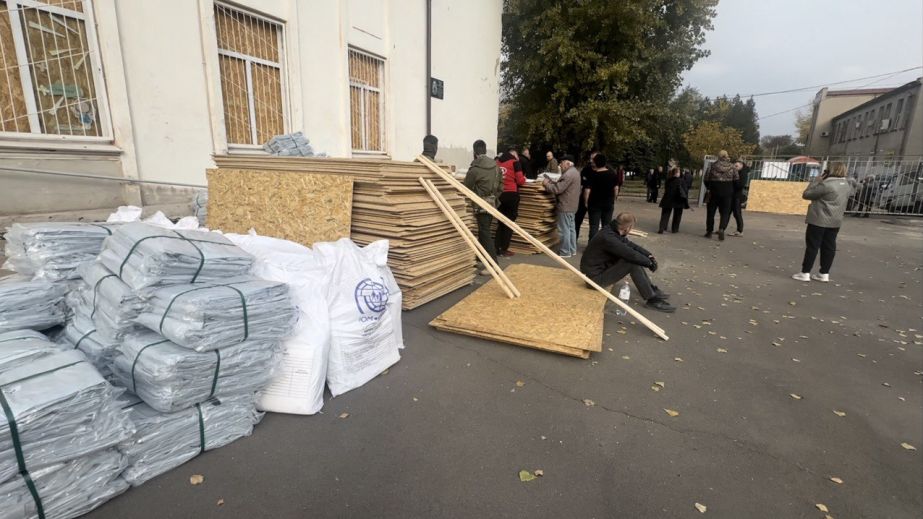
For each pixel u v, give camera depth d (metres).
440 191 5.39
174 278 2.44
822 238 6.86
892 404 3.35
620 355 3.99
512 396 3.21
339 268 3.21
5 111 4.33
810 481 2.48
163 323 2.30
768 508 2.27
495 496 2.27
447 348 3.96
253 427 2.72
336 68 7.66
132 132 5.17
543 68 16.98
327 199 4.68
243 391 2.58
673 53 17.28
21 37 4.36
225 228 5.28
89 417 1.92
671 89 18.84
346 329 3.14
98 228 2.93
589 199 8.39
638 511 2.21
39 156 4.49
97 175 4.92
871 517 2.25
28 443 1.77
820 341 4.55
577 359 3.85
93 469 2.02
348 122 7.93
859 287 6.76
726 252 9.17
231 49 6.25
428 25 9.52
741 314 5.29
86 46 4.80
